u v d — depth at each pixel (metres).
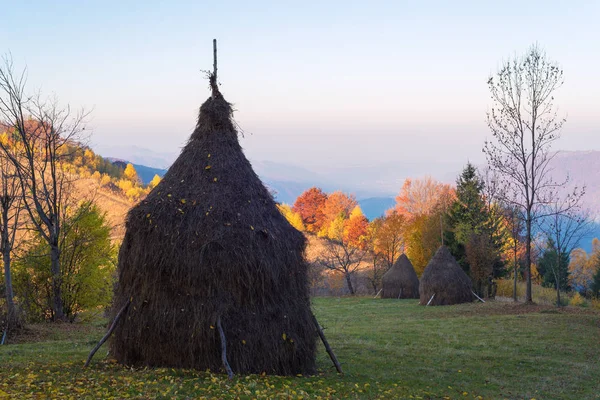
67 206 31.64
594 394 12.96
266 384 10.89
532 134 29.36
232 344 12.10
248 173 13.80
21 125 26.59
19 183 26.95
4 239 22.75
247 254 12.33
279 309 12.65
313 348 13.30
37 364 13.19
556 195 30.12
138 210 12.91
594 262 88.19
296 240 13.40
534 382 14.01
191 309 12.20
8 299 22.31
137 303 12.59
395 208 85.25
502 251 50.03
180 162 13.77
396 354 17.14
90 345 18.20
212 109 14.13
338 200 102.50
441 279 39.31
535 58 29.12
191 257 12.20
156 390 10.20
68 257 30.50
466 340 20.34
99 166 112.88
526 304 30.78
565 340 20.19
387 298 50.88
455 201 58.34
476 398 12.05
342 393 11.23
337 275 73.75
